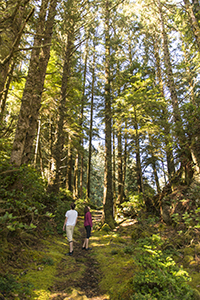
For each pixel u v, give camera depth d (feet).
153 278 10.11
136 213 36.09
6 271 10.75
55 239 20.26
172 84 33.78
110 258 16.69
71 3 28.73
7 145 20.22
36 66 17.28
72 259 16.21
